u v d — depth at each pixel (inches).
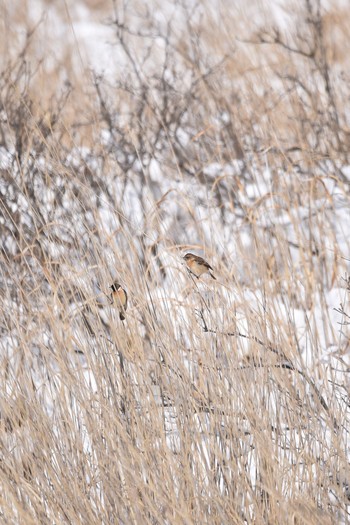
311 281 557.6
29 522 365.1
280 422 424.5
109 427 394.9
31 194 575.8
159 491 379.2
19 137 623.8
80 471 399.2
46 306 430.3
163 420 401.7
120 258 446.9
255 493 390.3
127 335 423.2
